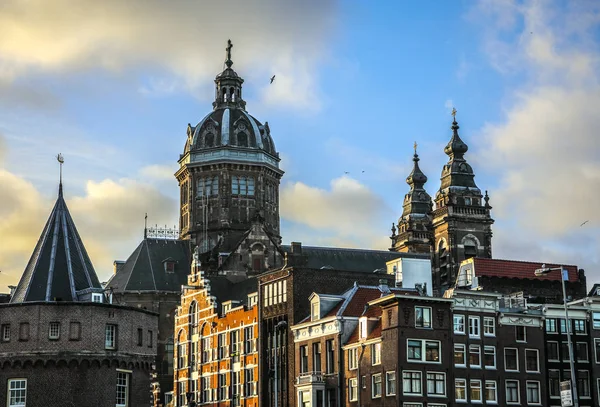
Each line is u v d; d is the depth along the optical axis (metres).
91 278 106.56
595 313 111.44
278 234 171.00
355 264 157.25
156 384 151.38
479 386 105.00
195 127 172.12
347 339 112.00
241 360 131.00
